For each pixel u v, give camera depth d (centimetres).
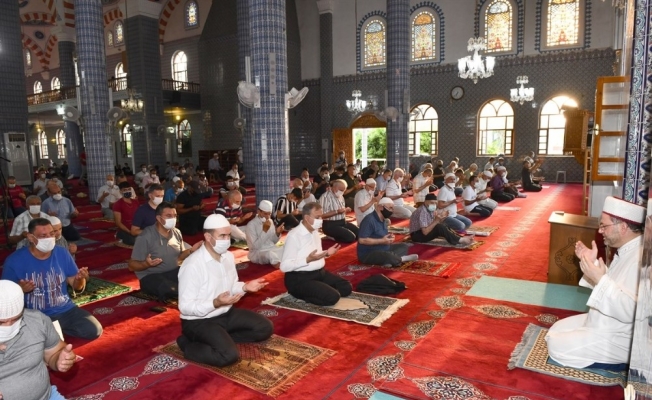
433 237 615
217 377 273
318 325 347
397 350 304
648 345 160
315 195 902
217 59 1867
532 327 325
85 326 324
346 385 262
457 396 241
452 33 1534
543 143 1448
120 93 1694
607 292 237
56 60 2480
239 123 1441
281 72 719
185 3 1941
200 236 723
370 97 1692
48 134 2683
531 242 621
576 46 1375
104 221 869
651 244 157
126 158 2183
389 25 1149
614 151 491
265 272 502
